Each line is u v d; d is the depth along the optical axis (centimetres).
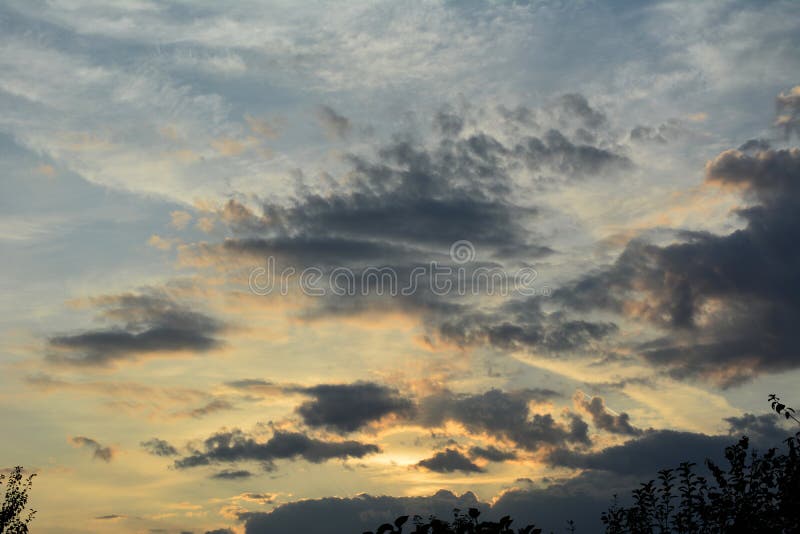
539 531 1021
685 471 2253
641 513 2388
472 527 1005
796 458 1839
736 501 1972
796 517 1769
